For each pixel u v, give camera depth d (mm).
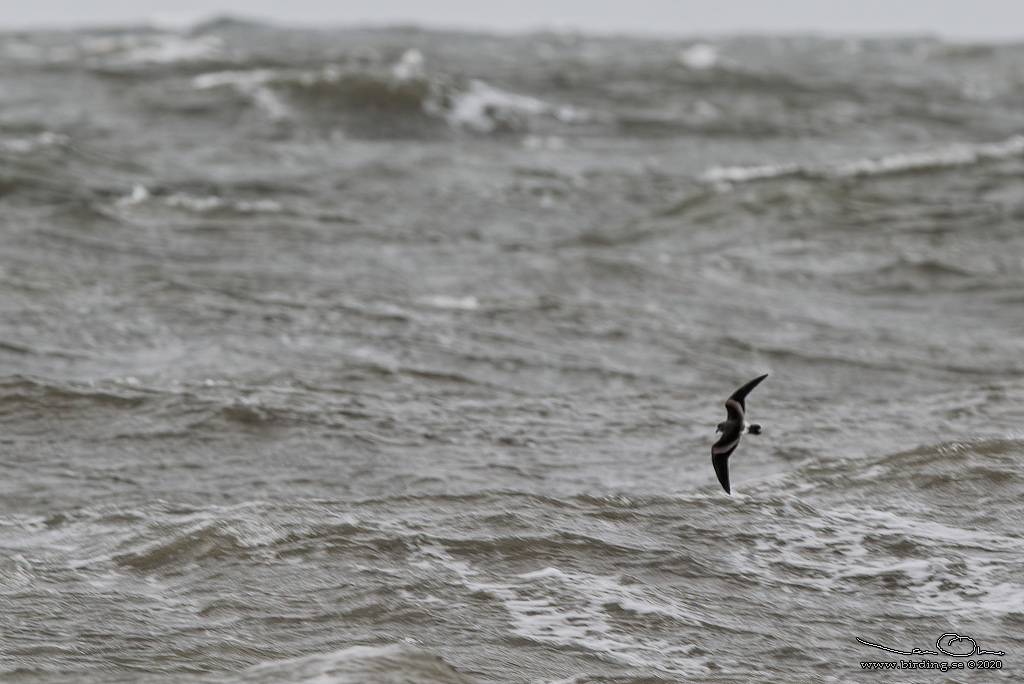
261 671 21984
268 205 88250
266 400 45344
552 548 31359
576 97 169250
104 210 81438
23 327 53781
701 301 70312
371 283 68812
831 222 93375
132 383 46750
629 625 27422
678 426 45469
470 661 25344
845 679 25406
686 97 176000
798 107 170250
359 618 27344
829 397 52344
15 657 24531
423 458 41094
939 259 82125
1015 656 26625
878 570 30859
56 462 39656
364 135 134750
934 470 36812
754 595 29328
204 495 37469
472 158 122938
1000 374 57969
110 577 29578
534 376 52938
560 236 90625
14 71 167625
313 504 34312
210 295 61469
